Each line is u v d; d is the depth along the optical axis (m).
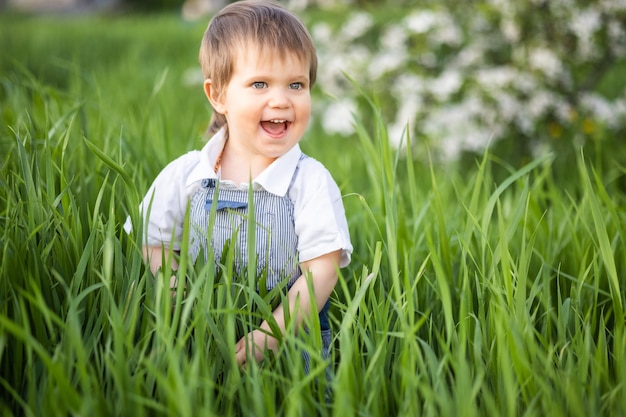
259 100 1.75
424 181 3.79
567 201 3.13
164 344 1.47
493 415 1.35
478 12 4.37
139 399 1.30
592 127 4.20
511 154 4.41
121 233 1.84
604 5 4.15
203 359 1.47
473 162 4.33
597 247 1.99
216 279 1.79
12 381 1.55
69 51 8.66
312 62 1.83
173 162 1.92
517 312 1.62
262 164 1.86
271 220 1.80
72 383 1.44
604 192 2.08
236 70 1.77
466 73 4.41
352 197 2.92
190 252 1.85
